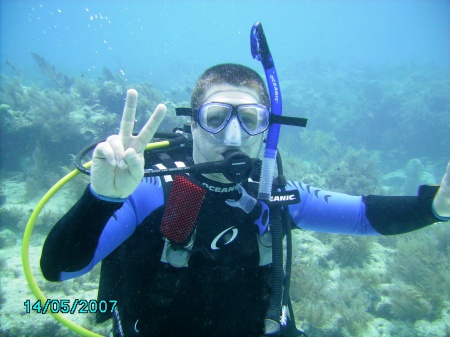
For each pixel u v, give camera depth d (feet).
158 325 5.13
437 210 5.38
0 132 28.73
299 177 32.07
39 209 4.67
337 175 31.40
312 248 20.38
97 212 3.88
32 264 18.30
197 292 5.21
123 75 94.53
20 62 154.30
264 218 5.57
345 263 19.92
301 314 15.17
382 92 65.72
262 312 5.41
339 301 16.02
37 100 31.50
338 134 60.90
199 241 5.32
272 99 5.26
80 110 32.40
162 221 4.88
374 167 36.11
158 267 5.06
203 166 4.49
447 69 120.26
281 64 185.16
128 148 3.49
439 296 16.39
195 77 115.85
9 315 13.82
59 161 30.17
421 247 19.52
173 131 6.82
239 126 4.91
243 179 4.71
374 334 15.20
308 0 312.29
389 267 18.98
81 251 4.04
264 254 5.49
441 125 54.08
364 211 6.52
